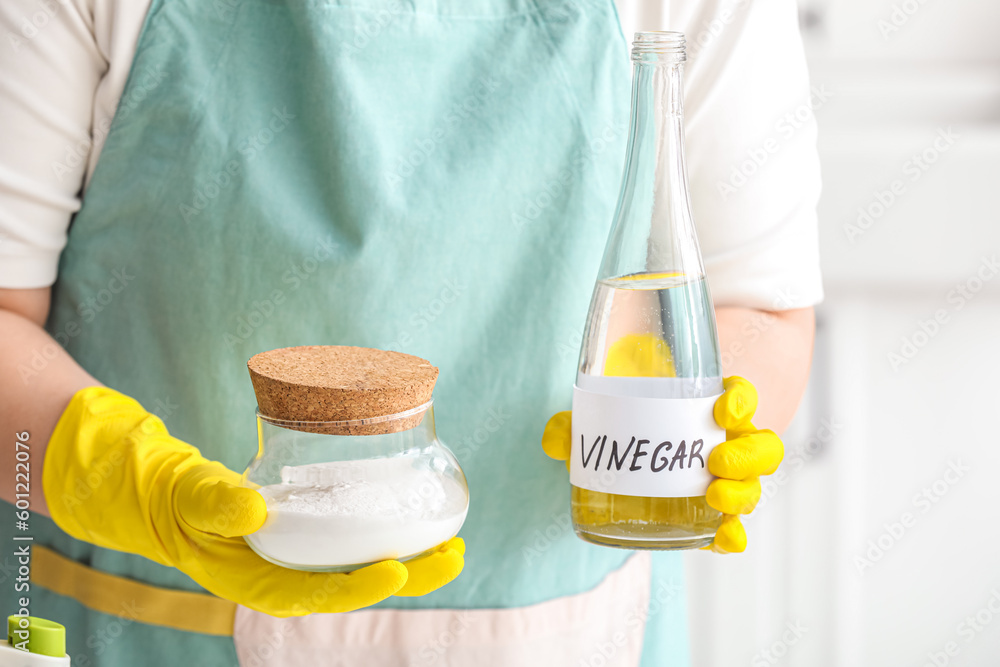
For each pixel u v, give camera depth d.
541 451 1.23
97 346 1.23
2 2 1.17
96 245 1.22
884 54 1.69
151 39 1.19
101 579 1.24
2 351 1.19
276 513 1.05
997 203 1.60
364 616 1.23
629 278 1.13
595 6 1.22
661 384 1.11
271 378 1.04
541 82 1.21
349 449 1.05
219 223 1.20
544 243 1.21
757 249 1.26
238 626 1.22
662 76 1.12
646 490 1.10
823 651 1.73
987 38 1.68
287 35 1.20
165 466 1.14
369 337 1.20
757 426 1.23
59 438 1.16
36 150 1.19
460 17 1.21
